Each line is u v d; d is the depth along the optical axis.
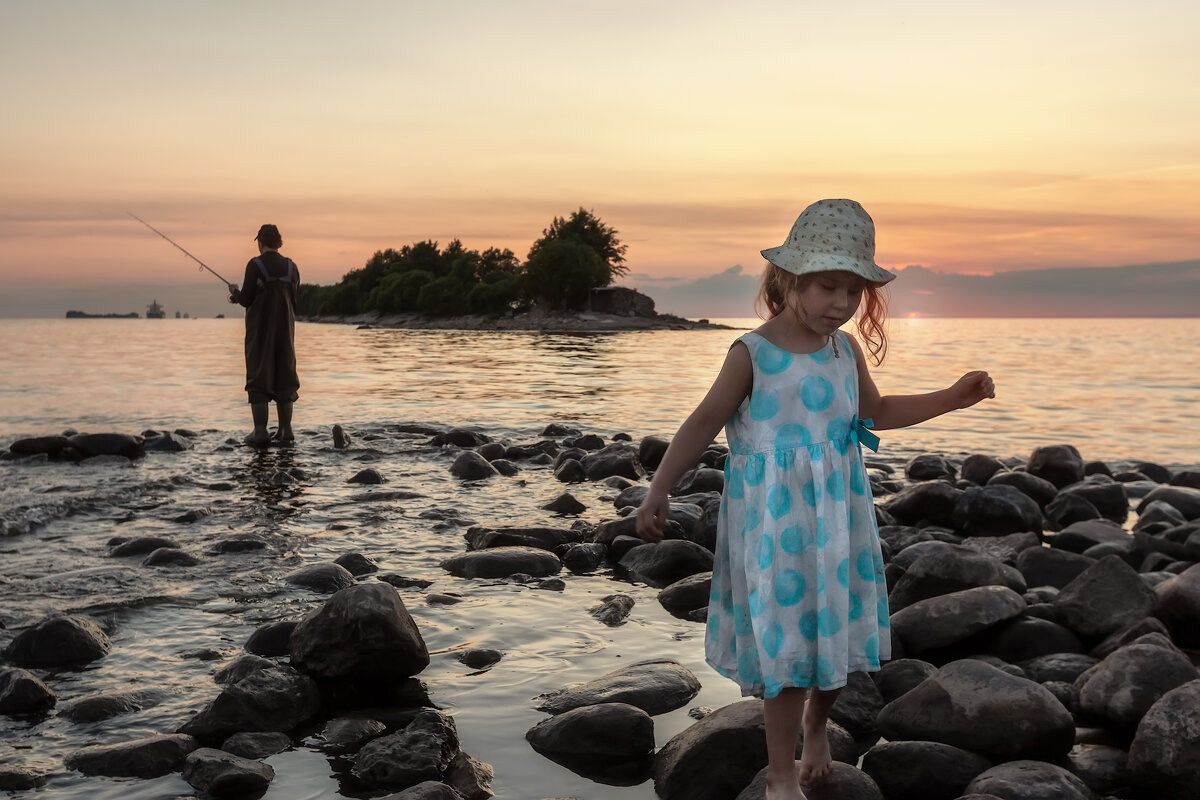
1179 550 4.97
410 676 3.47
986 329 91.56
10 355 27.81
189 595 4.41
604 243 116.00
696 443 2.56
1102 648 3.62
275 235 9.70
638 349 35.50
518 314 105.88
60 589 4.45
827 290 2.47
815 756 2.60
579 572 5.07
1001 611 3.72
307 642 3.40
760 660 2.38
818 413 2.51
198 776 2.65
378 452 9.27
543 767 2.79
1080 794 2.51
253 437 9.77
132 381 18.22
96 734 2.95
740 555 2.51
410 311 131.12
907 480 8.28
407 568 5.02
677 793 2.63
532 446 9.72
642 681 3.28
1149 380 19.36
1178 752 2.57
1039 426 12.09
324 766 2.78
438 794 2.44
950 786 2.68
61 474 7.85
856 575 2.54
